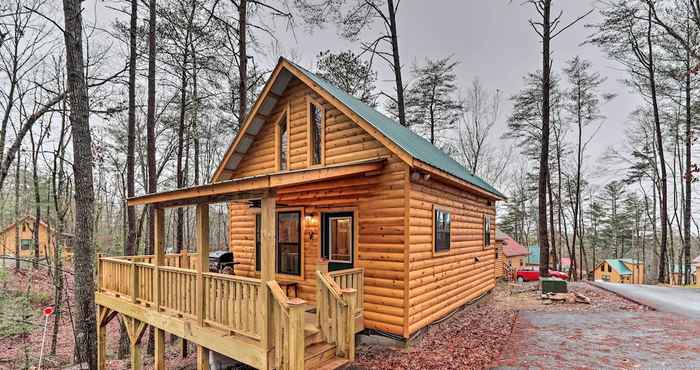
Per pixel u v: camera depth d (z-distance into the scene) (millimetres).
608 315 8594
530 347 6242
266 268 4754
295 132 8844
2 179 8852
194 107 13805
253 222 9609
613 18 15461
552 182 27219
